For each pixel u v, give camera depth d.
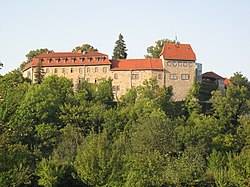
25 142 84.62
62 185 57.97
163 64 141.38
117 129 105.38
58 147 79.44
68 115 104.44
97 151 49.50
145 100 117.94
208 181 62.25
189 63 142.62
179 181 59.59
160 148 84.19
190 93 138.00
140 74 140.50
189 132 95.56
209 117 109.12
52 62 147.12
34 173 55.84
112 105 132.12
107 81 138.38
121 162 50.59
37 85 115.31
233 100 127.50
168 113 126.19
